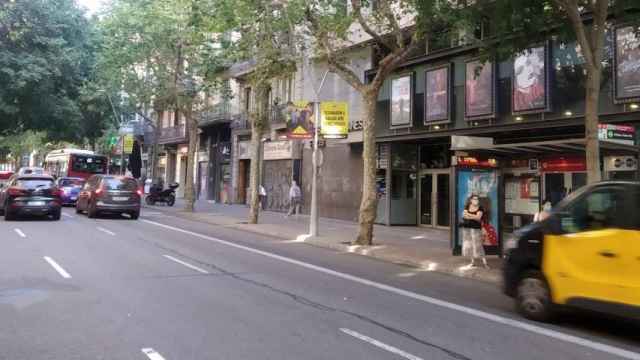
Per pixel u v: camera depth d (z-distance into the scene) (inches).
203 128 1612.9
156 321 286.0
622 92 570.3
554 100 637.3
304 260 534.0
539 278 311.6
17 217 881.5
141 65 1221.7
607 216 282.8
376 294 377.1
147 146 2076.8
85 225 804.6
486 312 332.8
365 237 638.5
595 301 281.6
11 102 1266.0
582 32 406.6
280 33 705.6
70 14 1323.8
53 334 261.6
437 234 794.8
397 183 927.7
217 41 975.6
